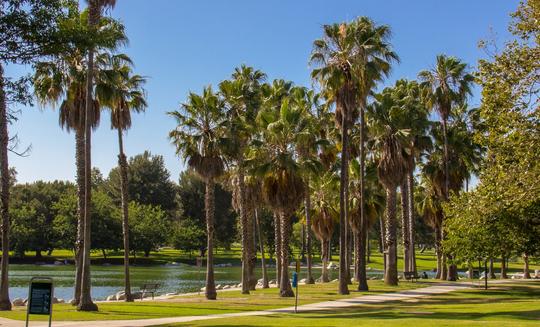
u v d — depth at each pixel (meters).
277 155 31.92
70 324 18.19
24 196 96.38
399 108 38.56
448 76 44.97
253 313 22.48
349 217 45.62
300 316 20.84
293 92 46.50
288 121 32.28
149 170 107.50
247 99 37.16
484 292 34.38
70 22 15.48
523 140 18.97
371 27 33.97
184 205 104.62
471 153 47.31
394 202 40.66
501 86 19.41
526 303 24.77
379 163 39.25
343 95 33.16
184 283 54.22
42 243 88.44
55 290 44.62
